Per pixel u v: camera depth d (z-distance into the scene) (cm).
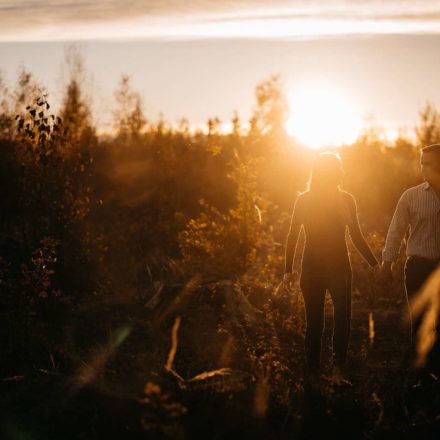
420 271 535
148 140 1830
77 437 443
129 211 1304
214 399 482
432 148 532
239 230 962
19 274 834
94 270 911
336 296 570
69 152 990
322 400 488
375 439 435
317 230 570
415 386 513
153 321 736
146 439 427
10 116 1416
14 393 516
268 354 583
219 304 769
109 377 550
